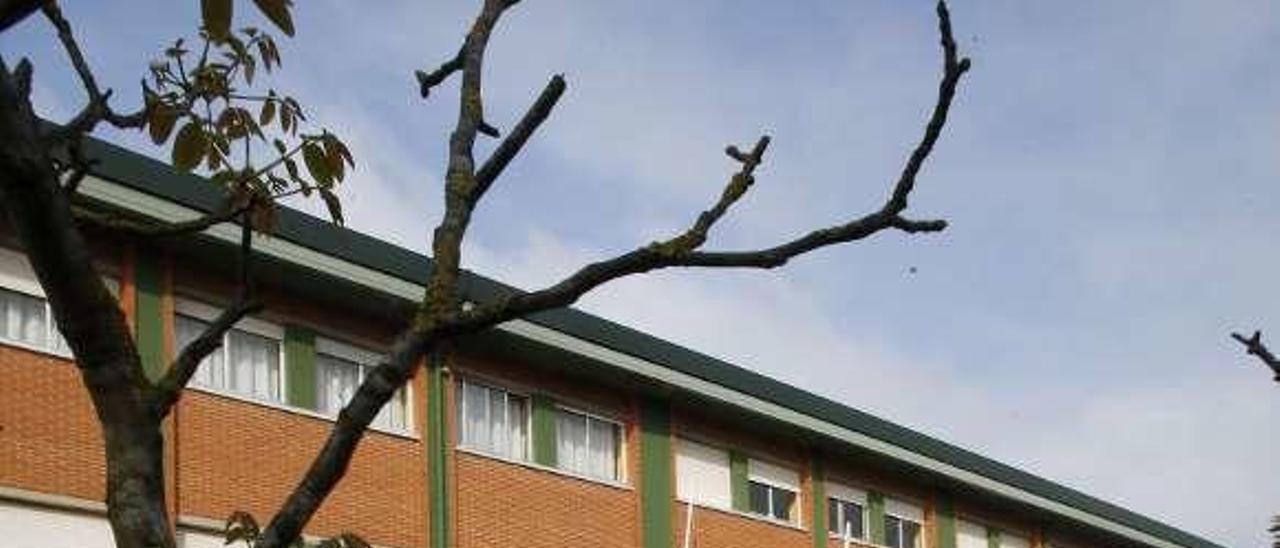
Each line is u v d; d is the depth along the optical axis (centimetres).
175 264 2184
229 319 466
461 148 459
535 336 2630
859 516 3409
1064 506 3978
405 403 2498
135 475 395
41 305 2044
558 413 2761
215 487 2180
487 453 2595
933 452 3531
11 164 369
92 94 527
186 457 2155
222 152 652
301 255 2264
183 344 2191
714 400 2980
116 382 397
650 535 2853
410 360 424
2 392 1980
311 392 2341
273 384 2306
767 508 3181
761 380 3144
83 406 2058
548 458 2703
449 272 436
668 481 2922
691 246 434
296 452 2292
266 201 640
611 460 2852
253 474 2230
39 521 1991
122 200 2014
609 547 2773
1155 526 4425
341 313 2405
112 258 2098
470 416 2602
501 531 2584
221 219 532
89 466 2050
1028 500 3844
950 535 3662
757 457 3172
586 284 431
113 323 395
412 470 2469
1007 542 3888
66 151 578
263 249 2209
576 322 2712
